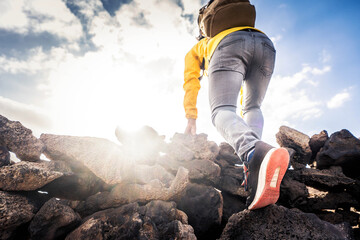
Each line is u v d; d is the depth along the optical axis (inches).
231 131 35.8
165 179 53.5
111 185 45.8
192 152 63.4
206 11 49.5
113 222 39.0
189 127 61.1
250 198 35.3
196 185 58.1
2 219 30.4
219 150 71.8
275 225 38.7
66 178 40.4
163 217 43.9
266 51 44.7
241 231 39.9
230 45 41.8
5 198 32.8
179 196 51.6
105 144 43.8
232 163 72.9
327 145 73.6
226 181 66.2
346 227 40.8
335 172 68.7
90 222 35.4
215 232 54.2
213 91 42.4
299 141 75.6
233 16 45.6
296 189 65.2
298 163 75.5
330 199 65.6
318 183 67.7
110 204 43.4
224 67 41.7
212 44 45.7
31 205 35.5
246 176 39.0
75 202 45.7
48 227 33.9
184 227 42.9
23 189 34.7
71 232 35.8
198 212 53.5
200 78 64.2
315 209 65.3
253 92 49.4
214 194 55.7
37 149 40.1
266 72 46.8
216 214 53.4
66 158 43.9
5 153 37.2
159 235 39.9
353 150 67.7
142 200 45.2
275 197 33.5
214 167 60.2
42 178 35.4
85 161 40.6
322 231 36.8
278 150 29.3
